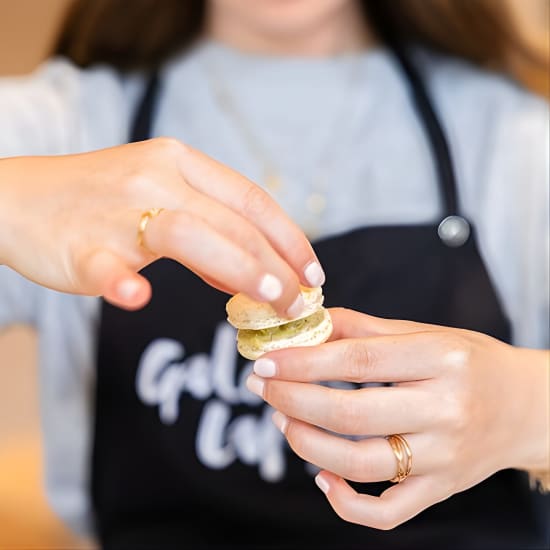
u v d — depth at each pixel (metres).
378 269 0.67
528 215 0.72
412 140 0.73
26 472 0.97
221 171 0.41
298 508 0.64
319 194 0.70
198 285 0.67
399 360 0.41
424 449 0.41
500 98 0.74
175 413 0.66
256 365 0.41
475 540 0.64
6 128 0.70
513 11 0.77
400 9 0.75
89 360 0.71
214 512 0.66
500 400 0.43
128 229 0.38
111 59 0.76
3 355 1.35
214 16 0.76
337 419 0.40
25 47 1.46
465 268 0.68
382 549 0.64
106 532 0.68
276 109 0.73
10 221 0.41
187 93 0.74
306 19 0.71
